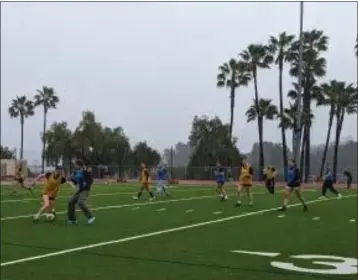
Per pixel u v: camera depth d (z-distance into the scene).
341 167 75.19
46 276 7.79
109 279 7.67
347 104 69.81
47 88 89.75
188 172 61.50
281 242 11.34
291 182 18.89
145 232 12.66
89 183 14.30
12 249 10.02
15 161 57.34
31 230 12.77
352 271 8.53
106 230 12.95
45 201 14.62
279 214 17.59
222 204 21.83
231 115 74.12
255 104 70.56
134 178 62.72
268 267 8.70
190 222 14.93
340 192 34.78
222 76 73.81
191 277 7.88
